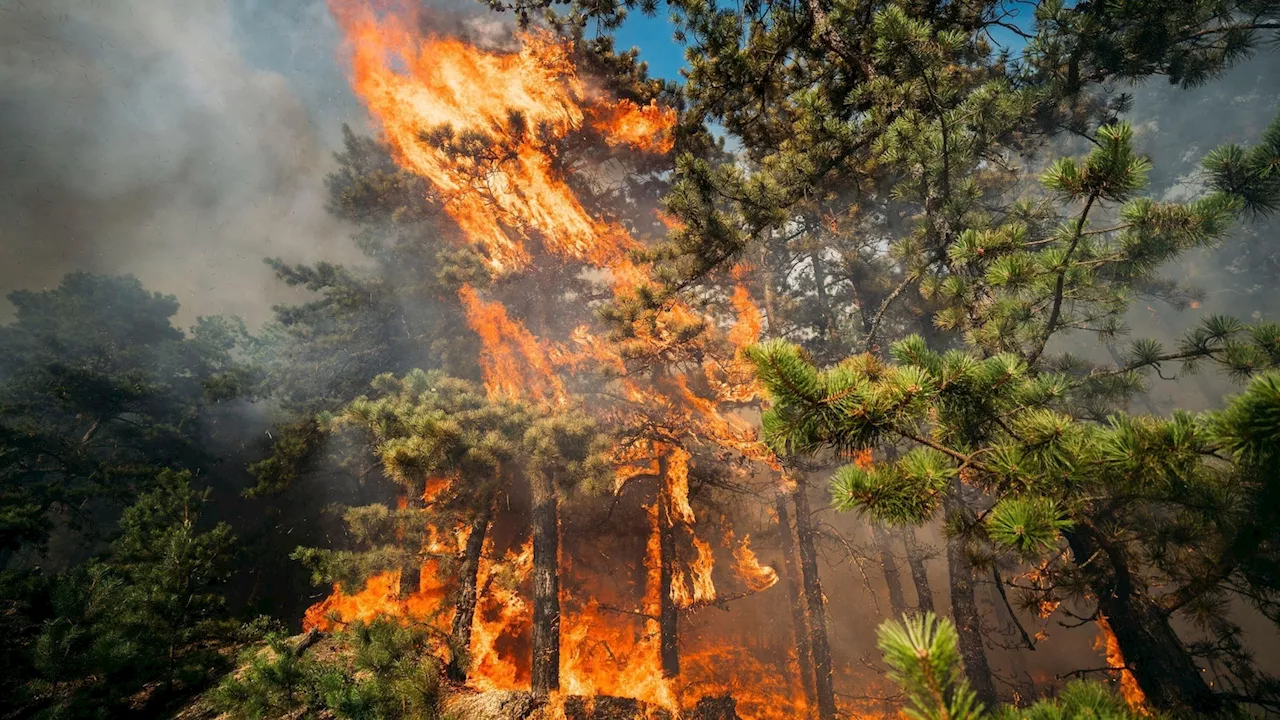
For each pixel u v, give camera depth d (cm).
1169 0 627
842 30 714
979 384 339
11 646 1022
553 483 977
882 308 647
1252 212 378
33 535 1509
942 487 295
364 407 885
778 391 280
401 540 984
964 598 859
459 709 854
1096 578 621
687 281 791
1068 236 392
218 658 1034
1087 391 595
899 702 1226
